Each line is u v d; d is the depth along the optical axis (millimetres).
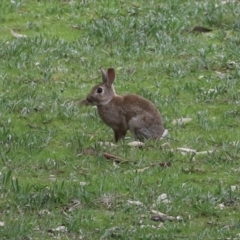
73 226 11609
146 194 12758
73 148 14453
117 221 11938
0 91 16891
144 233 11484
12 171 13484
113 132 15328
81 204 12359
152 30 19766
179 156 14203
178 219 12055
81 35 19906
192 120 15820
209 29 20203
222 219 12156
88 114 15867
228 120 15867
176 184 13195
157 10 20953
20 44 18688
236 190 12992
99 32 19688
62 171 13594
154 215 12117
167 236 11438
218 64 18500
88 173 13523
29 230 11508
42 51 18688
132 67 18234
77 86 17250
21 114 15820
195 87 17203
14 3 21109
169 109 16281
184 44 19297
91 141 14836
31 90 16922
